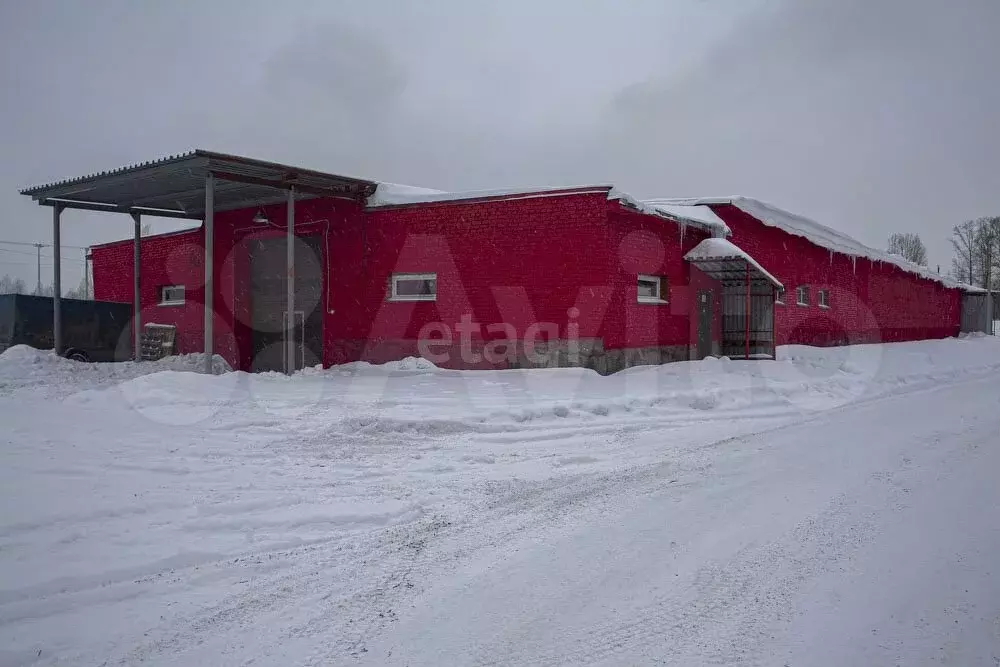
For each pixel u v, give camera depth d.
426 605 4.38
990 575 4.53
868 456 8.04
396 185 18.59
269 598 4.55
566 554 5.16
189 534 5.72
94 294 26.72
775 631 3.91
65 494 6.60
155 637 4.04
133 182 17.03
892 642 3.73
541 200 16.25
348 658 3.75
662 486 6.98
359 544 5.55
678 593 4.44
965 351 26.25
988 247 64.94
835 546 5.14
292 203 16.81
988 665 3.49
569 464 8.27
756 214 22.08
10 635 4.05
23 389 13.36
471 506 6.54
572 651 3.76
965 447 8.50
